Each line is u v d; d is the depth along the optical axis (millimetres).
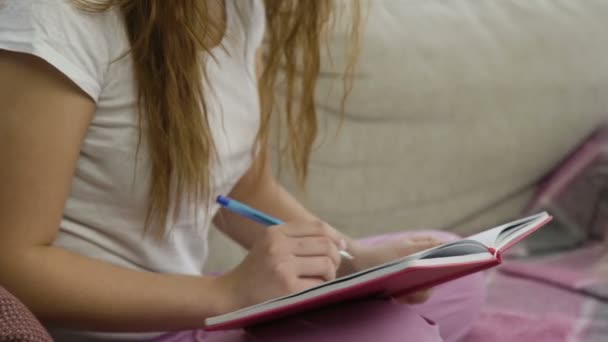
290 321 1056
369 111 1855
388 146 1893
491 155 2006
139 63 1081
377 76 1848
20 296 1052
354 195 1876
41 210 1042
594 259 1974
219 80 1186
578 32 2090
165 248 1193
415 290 1122
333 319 1044
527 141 2039
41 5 1031
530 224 1068
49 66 1022
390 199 1916
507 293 1832
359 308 1060
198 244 1251
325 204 1849
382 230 1926
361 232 1907
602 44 2109
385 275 901
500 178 2041
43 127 1023
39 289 1051
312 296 928
